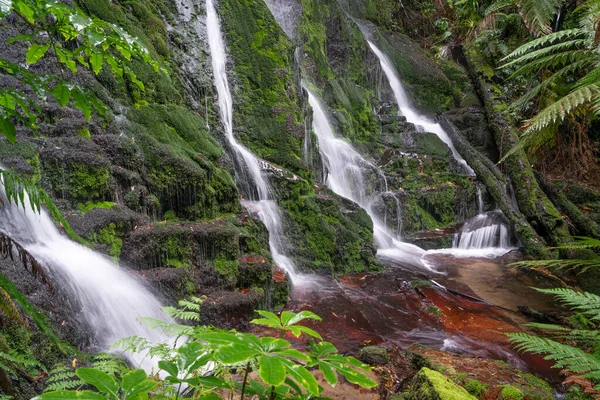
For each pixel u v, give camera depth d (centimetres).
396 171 971
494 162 1102
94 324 341
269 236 624
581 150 1077
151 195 490
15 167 386
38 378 266
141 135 516
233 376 271
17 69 169
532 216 881
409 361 407
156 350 241
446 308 562
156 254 443
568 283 683
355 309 535
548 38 300
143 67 578
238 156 659
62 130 455
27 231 357
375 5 1391
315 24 1059
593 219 930
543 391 349
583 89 215
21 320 177
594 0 302
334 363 104
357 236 701
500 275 710
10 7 123
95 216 419
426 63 1295
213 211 539
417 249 848
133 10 624
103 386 99
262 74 759
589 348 375
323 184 764
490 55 1263
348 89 1062
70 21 145
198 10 727
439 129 1149
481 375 368
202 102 668
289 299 548
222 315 436
